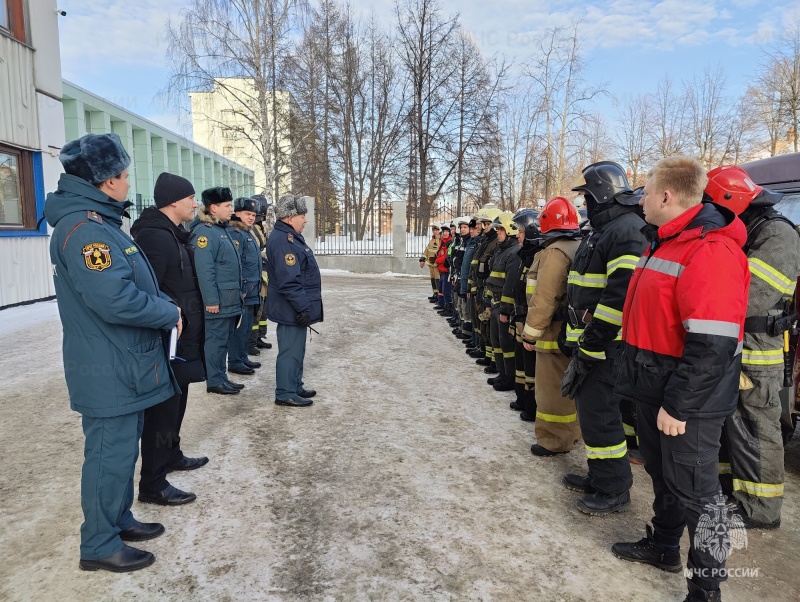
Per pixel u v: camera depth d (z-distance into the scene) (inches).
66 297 94.8
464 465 148.5
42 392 203.8
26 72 393.4
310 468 144.6
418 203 1103.6
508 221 218.4
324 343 306.8
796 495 134.6
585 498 124.3
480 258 260.1
